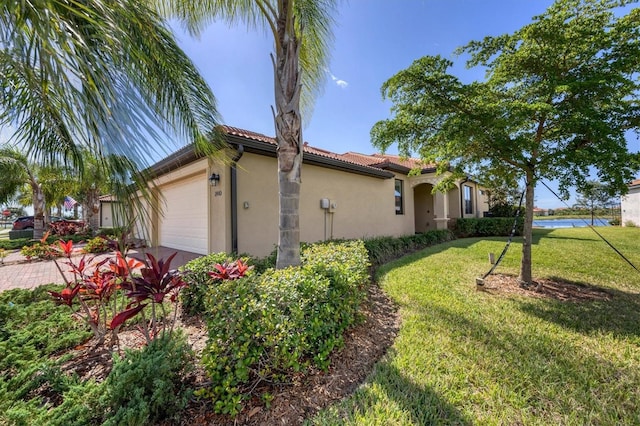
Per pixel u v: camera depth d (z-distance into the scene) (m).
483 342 3.29
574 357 2.98
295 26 4.98
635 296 4.88
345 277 3.53
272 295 2.79
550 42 4.49
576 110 4.31
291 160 4.39
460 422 2.10
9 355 2.46
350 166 9.98
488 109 4.62
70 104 2.13
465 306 4.45
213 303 2.63
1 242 13.18
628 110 4.32
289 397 2.37
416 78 5.07
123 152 2.19
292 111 4.38
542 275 6.27
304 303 2.85
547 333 3.53
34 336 2.94
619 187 4.09
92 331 3.27
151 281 2.59
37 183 14.34
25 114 3.17
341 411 2.20
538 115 4.73
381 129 5.82
